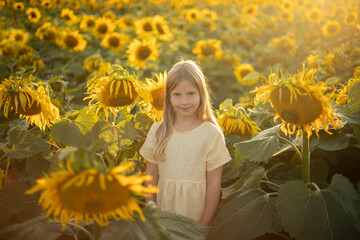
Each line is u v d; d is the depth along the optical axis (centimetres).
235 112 243
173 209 198
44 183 108
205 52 564
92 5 814
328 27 614
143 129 244
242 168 233
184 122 207
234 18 902
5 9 769
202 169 199
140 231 137
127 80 210
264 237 203
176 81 197
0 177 195
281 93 169
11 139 201
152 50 439
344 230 156
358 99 198
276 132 198
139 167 229
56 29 589
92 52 571
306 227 160
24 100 195
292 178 215
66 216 123
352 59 409
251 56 714
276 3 1066
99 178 108
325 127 175
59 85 336
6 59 484
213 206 196
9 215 182
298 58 644
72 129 210
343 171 232
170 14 884
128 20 662
